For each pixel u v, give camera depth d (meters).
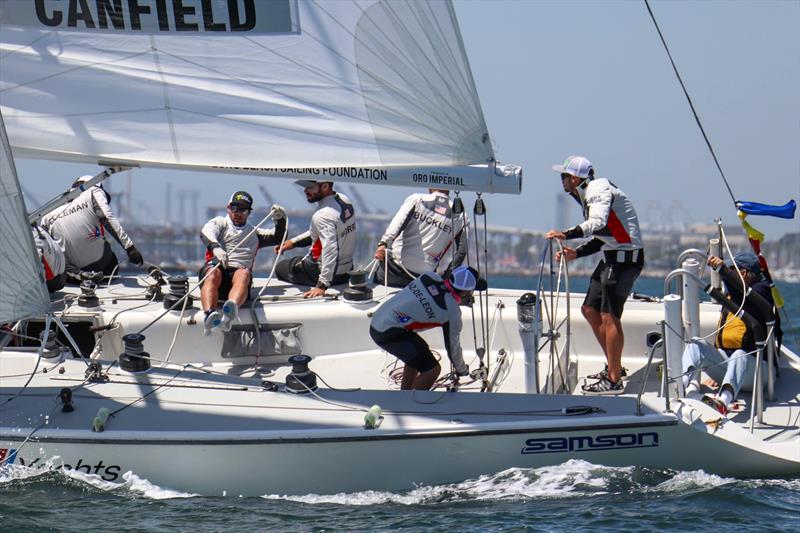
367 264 35.53
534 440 23.41
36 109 25.08
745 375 26.34
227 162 25.14
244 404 24.28
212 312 28.50
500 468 23.53
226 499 23.02
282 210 34.00
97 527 21.39
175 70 24.86
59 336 29.55
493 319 31.36
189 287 30.62
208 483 23.08
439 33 23.92
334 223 32.41
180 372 26.09
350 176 25.31
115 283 33.97
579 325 30.92
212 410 23.97
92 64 24.91
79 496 22.83
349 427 23.12
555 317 29.75
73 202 33.38
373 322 26.30
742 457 23.78
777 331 27.48
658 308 31.39
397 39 24.08
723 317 27.50
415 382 26.42
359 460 23.09
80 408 23.98
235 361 29.95
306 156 24.95
